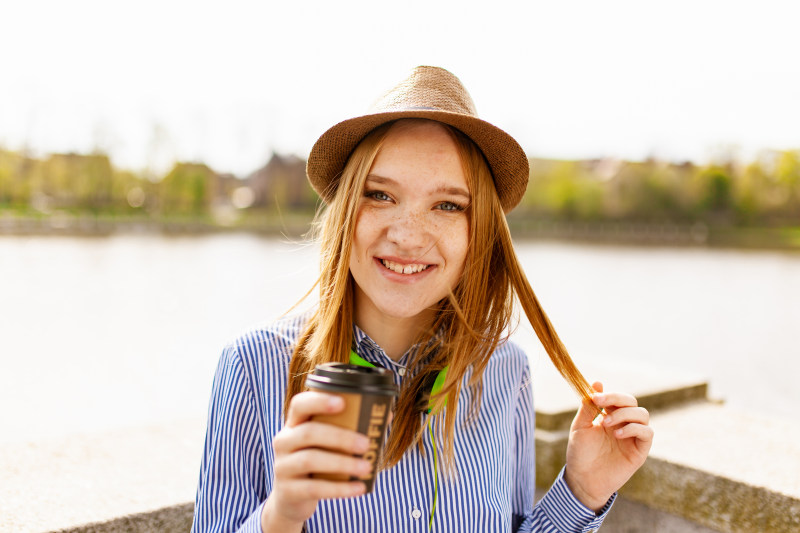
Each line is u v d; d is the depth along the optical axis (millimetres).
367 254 1358
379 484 1377
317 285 1476
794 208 92750
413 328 1508
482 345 1498
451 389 1408
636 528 2414
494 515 1439
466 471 1456
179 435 2578
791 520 1974
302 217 82750
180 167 81188
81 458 2268
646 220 95938
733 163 94875
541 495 2594
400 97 1394
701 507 2199
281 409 1370
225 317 15867
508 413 1643
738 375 11281
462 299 1444
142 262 33438
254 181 89500
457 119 1337
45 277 24766
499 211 1490
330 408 934
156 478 2102
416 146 1351
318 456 935
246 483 1352
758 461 2291
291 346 1433
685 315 20062
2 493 1922
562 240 80062
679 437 2586
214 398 1424
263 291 21594
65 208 74750
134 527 1818
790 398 9469
